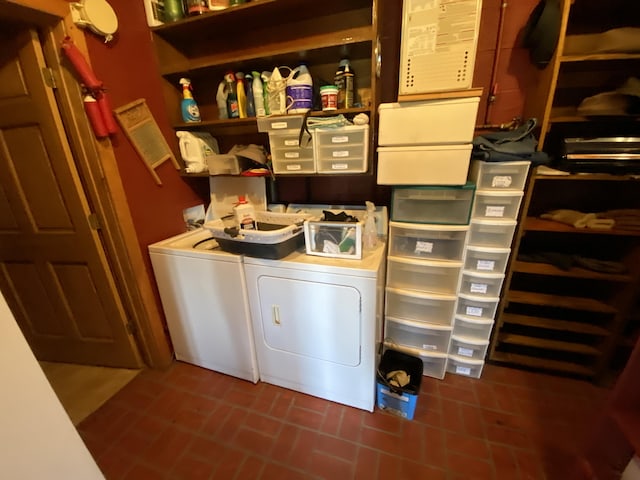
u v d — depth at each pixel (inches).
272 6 56.0
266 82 62.7
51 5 45.0
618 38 46.4
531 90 58.4
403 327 66.4
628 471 35.4
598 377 63.7
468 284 61.9
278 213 64.7
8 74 51.1
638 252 56.1
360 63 62.4
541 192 66.7
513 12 57.6
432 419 57.7
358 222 53.0
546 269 61.0
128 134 59.5
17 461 29.4
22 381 29.3
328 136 57.2
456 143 49.1
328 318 54.8
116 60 56.8
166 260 64.4
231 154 66.5
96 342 72.1
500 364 71.1
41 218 61.4
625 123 58.3
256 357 66.1
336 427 56.6
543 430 54.9
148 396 65.2
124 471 50.2
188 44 72.1
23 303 72.0
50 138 53.5
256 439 54.8
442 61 45.7
